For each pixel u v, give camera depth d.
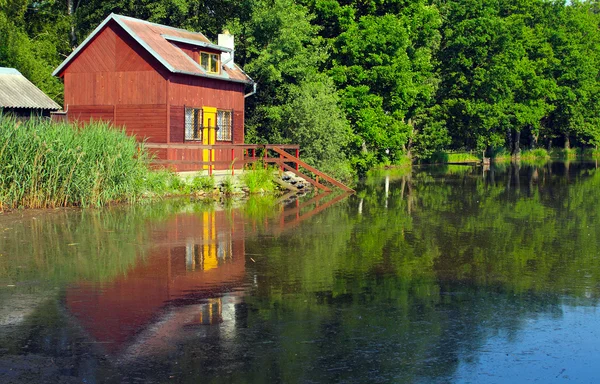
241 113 39.19
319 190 37.84
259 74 40.81
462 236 21.67
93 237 20.14
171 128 33.31
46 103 35.53
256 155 41.62
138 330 11.51
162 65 32.94
